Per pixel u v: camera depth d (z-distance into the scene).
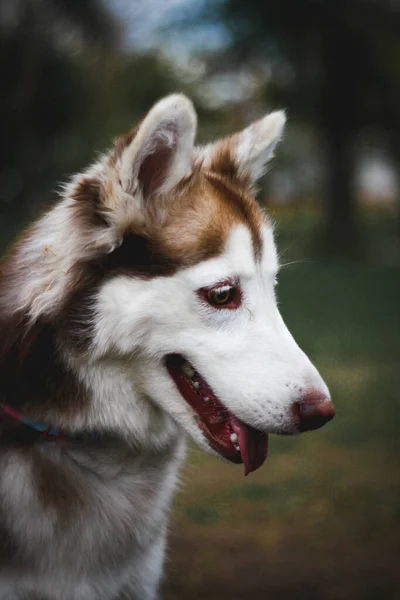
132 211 2.75
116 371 2.85
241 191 3.22
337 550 4.71
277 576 4.37
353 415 7.39
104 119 23.67
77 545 2.80
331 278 18.67
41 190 23.17
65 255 2.77
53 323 2.80
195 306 2.79
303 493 5.57
